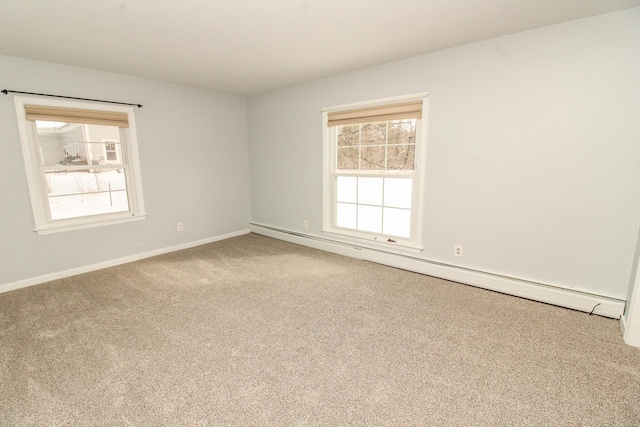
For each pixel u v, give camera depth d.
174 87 4.20
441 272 3.29
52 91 3.24
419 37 2.65
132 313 2.62
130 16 2.18
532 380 1.79
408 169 3.49
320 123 4.12
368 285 3.15
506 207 2.84
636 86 2.20
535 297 2.76
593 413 1.56
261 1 1.99
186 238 4.56
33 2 1.96
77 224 3.51
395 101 3.35
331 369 1.91
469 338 2.21
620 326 2.32
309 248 4.48
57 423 1.53
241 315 2.57
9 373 1.89
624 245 2.37
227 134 4.91
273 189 4.96
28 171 3.17
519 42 2.59
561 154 2.53
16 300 2.88
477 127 2.89
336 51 2.98
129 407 1.63
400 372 1.88
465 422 1.52
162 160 4.18
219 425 1.52
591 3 2.08
